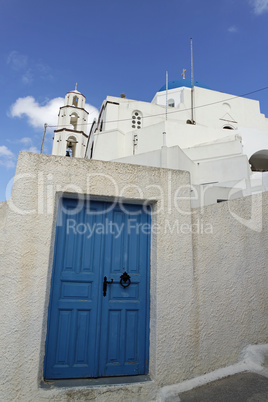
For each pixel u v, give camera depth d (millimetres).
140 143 22266
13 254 3037
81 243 3512
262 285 3650
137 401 3047
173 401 2949
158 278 3418
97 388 3004
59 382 3061
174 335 3320
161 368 3207
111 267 3541
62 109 33094
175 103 29344
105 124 24297
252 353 3408
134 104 25609
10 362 2830
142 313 3516
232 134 22828
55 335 3213
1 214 3514
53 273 3328
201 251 3643
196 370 3299
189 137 21844
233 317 3527
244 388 2977
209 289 3545
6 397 2760
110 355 3316
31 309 2977
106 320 3385
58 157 3428
